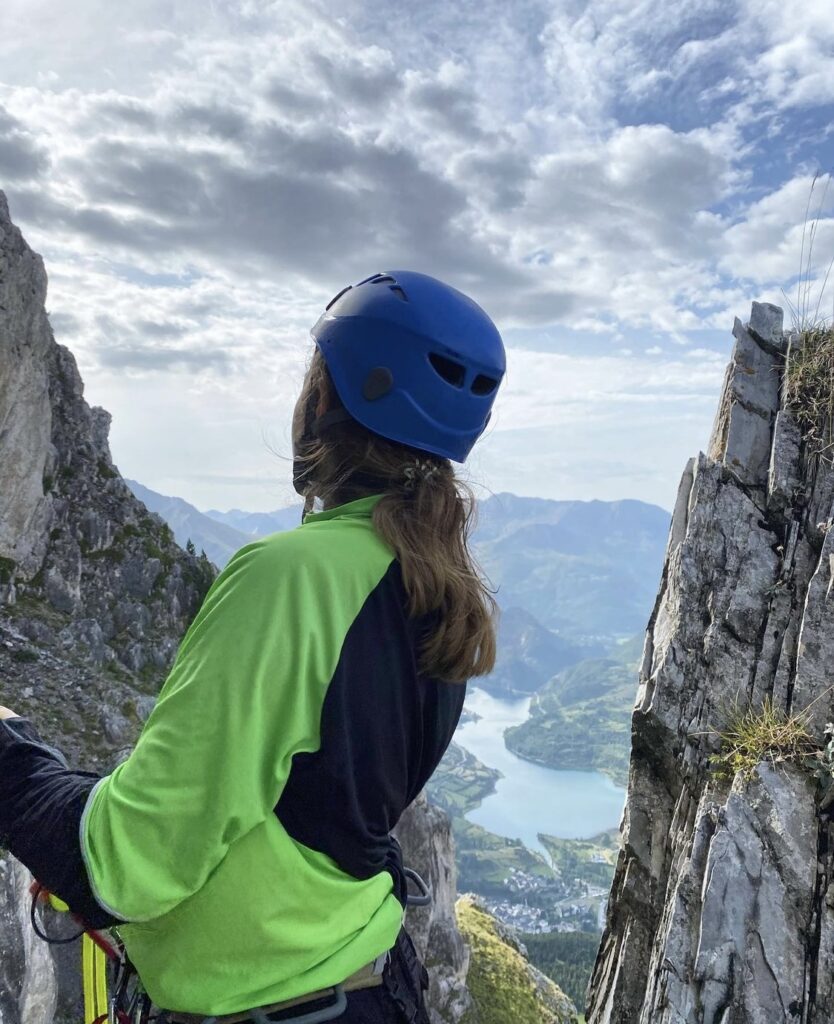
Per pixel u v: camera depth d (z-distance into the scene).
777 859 5.60
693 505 7.41
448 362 2.06
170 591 44.50
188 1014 1.71
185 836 1.52
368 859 1.77
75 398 47.75
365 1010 1.84
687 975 5.52
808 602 6.45
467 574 1.95
